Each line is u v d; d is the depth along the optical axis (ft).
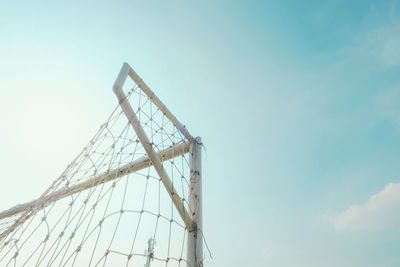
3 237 12.63
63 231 10.31
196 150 16.08
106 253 9.27
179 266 10.95
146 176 12.26
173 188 12.62
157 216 11.35
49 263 9.39
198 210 13.47
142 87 15.15
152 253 10.27
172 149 15.70
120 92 12.75
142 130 12.91
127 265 9.38
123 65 13.91
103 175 14.37
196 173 14.99
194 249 12.16
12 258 10.50
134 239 10.03
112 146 13.52
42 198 12.97
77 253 9.45
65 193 14.80
